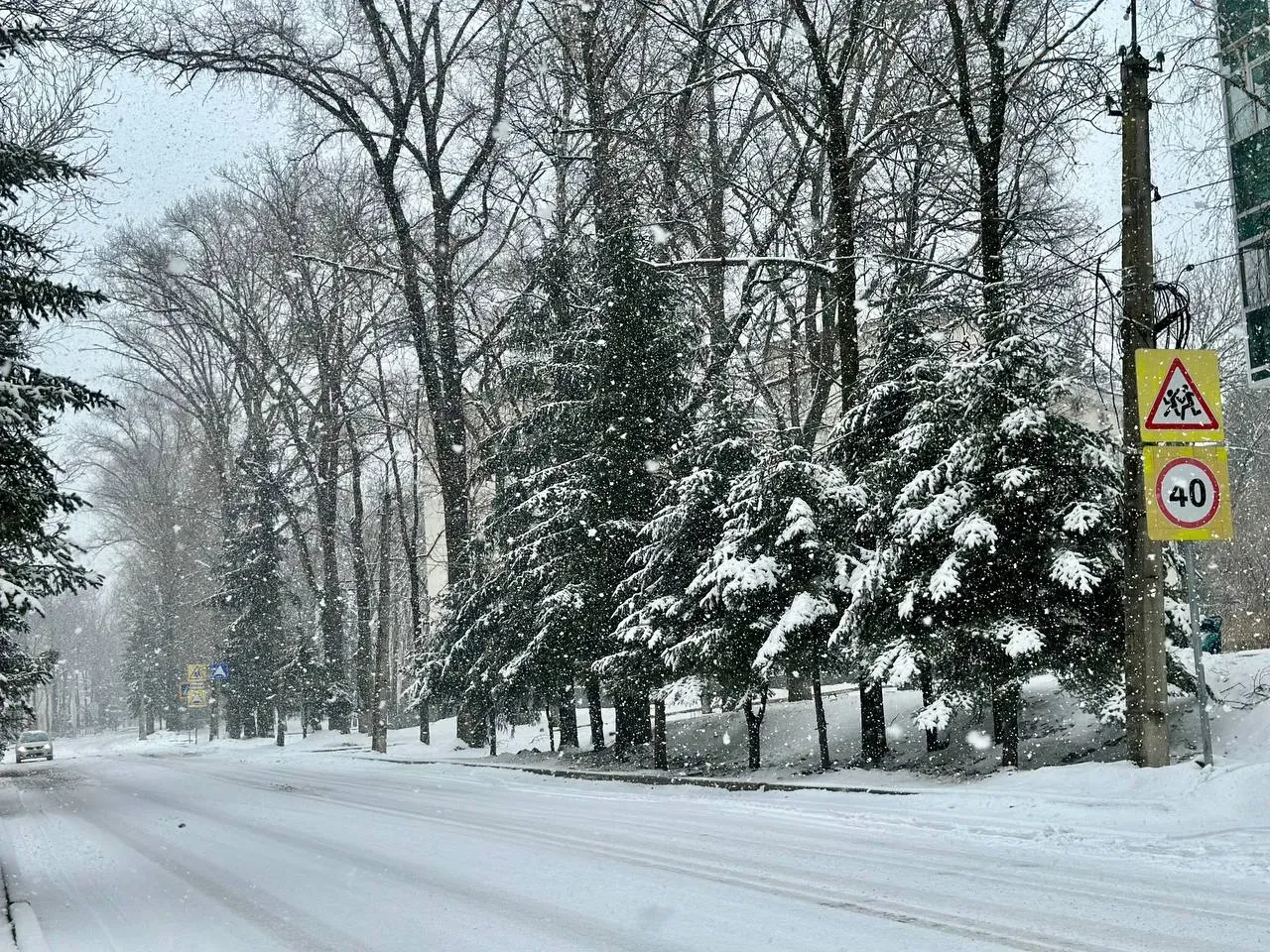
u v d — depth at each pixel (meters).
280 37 34.62
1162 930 6.25
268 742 52.69
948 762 16.42
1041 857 8.91
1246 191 18.56
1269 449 37.62
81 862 12.49
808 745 21.09
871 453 18.88
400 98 37.31
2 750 36.66
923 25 22.38
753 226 29.38
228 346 50.41
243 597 57.97
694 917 7.28
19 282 14.86
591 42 29.59
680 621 20.39
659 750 21.84
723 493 20.56
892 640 16.02
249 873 10.80
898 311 19.50
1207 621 20.12
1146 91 13.29
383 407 44.88
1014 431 14.44
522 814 14.79
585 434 26.00
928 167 26.58
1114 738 14.95
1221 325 32.06
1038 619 14.73
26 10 17.83
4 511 13.84
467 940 7.03
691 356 25.11
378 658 39.44
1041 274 19.52
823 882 8.33
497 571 27.23
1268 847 8.59
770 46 26.33
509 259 40.62
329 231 42.25
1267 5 15.45
